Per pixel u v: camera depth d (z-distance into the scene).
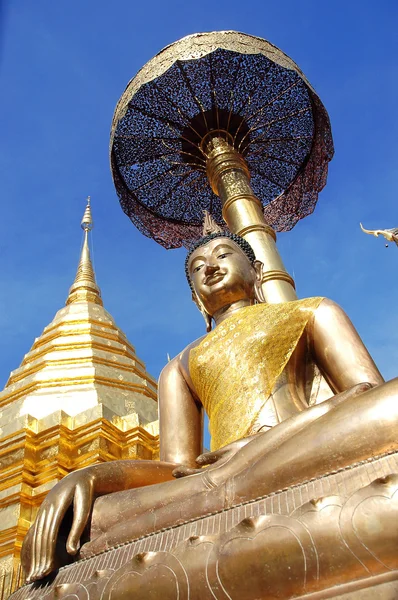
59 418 12.13
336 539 3.02
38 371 17.19
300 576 3.05
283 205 12.40
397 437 3.52
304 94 11.63
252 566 3.12
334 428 3.65
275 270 8.90
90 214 27.39
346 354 5.37
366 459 3.47
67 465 11.80
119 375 17.00
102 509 4.31
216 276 6.66
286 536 3.10
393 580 2.93
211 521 3.53
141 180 11.95
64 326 19.27
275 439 4.03
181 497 4.13
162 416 6.34
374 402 3.65
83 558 3.96
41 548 4.06
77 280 23.70
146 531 3.93
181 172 11.90
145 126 11.68
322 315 5.65
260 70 11.48
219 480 4.09
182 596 3.22
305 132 11.88
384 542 2.95
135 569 3.38
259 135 11.78
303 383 5.68
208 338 6.09
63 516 4.24
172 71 11.32
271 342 5.61
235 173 10.46
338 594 2.99
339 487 3.32
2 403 16.48
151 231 12.27
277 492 3.48
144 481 4.81
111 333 19.27
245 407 5.36
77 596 3.52
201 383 5.97
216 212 12.30
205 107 11.51
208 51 10.35
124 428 12.61
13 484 11.52
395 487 3.04
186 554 3.29
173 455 6.01
